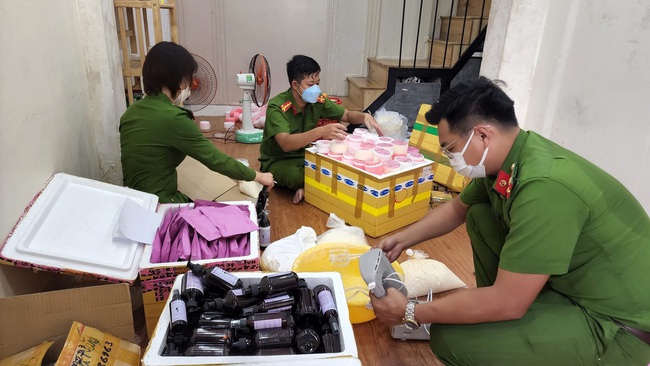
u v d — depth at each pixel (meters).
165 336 1.08
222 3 4.49
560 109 2.15
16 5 1.49
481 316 1.15
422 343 1.61
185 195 2.20
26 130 1.53
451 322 1.20
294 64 2.62
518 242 1.09
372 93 4.23
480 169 1.22
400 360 1.53
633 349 1.14
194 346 1.06
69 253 1.45
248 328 1.12
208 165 1.99
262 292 1.21
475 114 1.14
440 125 1.21
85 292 1.22
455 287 1.88
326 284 1.29
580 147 1.98
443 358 1.32
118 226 1.57
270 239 2.27
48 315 1.21
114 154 2.46
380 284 1.26
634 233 1.13
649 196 1.58
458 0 4.66
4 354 1.21
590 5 1.93
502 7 2.40
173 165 2.05
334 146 2.44
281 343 1.08
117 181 2.51
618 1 1.75
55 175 1.71
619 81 1.74
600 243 1.12
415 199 2.42
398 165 2.29
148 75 1.89
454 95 1.17
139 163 1.95
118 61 2.47
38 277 1.62
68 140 1.95
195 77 3.66
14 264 1.35
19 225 1.43
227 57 4.70
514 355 1.20
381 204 2.23
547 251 1.06
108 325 1.26
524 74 2.43
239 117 4.27
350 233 2.08
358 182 2.28
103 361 1.17
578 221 1.07
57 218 1.56
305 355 1.01
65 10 1.97
